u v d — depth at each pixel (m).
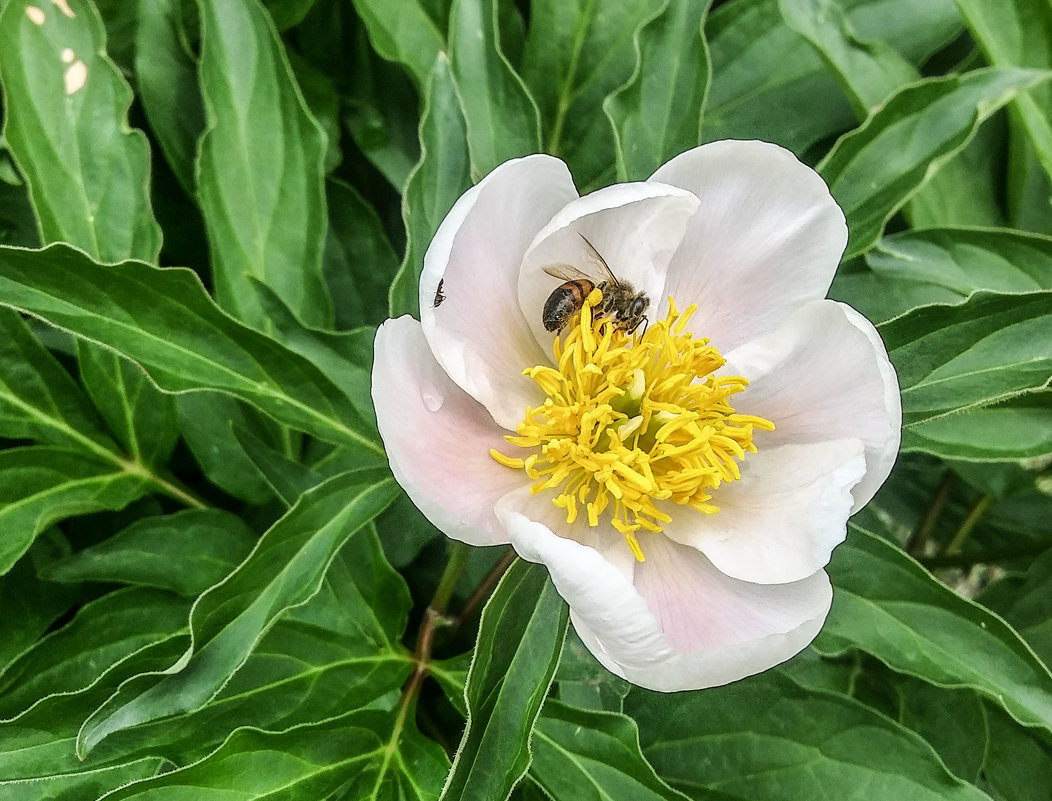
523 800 0.13
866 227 0.14
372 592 0.13
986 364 0.12
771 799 0.13
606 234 0.12
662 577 0.12
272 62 0.14
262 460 0.13
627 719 0.11
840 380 0.11
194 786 0.10
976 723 0.14
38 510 0.13
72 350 0.15
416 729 0.12
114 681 0.11
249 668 0.12
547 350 0.13
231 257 0.14
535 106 0.14
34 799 0.12
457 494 0.11
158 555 0.13
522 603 0.11
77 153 0.14
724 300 0.12
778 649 0.10
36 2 0.13
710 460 0.11
